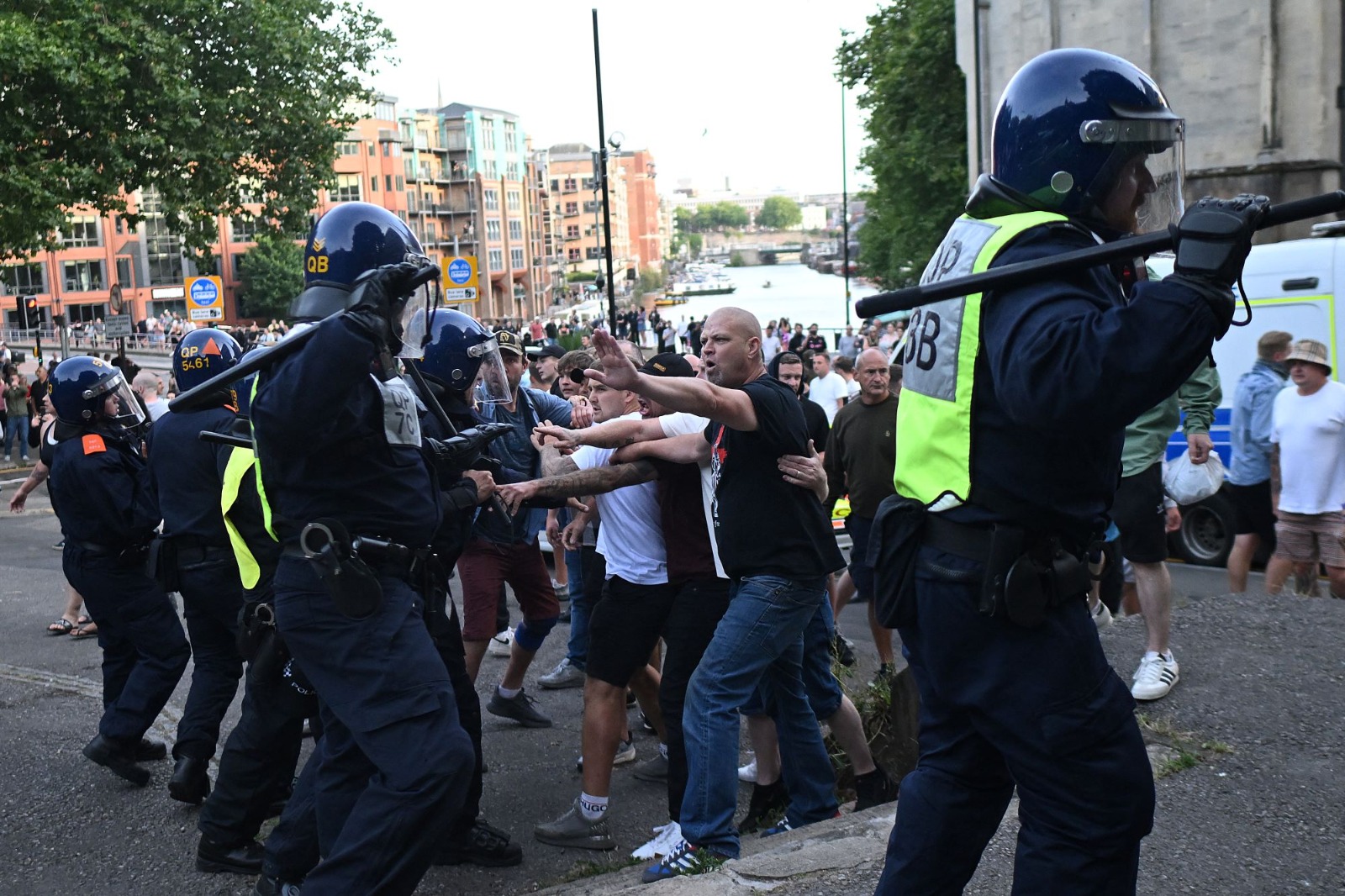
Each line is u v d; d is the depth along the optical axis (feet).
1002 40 77.71
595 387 16.44
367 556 10.20
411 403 10.86
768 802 15.47
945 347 7.16
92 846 14.82
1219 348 32.19
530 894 12.60
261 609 13.42
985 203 7.44
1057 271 6.49
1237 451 25.63
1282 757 12.62
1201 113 63.87
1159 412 14.56
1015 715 7.01
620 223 548.31
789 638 12.99
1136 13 66.08
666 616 14.38
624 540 14.38
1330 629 16.12
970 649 7.15
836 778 16.11
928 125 108.17
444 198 392.68
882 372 21.76
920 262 110.93
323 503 10.16
